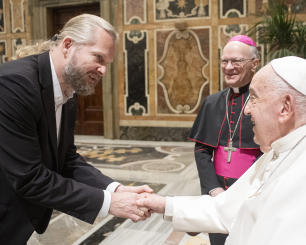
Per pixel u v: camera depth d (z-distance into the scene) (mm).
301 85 1062
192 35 6996
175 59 7160
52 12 8086
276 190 961
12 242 1452
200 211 1515
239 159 1848
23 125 1302
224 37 6820
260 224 952
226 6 6738
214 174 1884
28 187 1340
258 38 6125
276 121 1117
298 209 886
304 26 5504
